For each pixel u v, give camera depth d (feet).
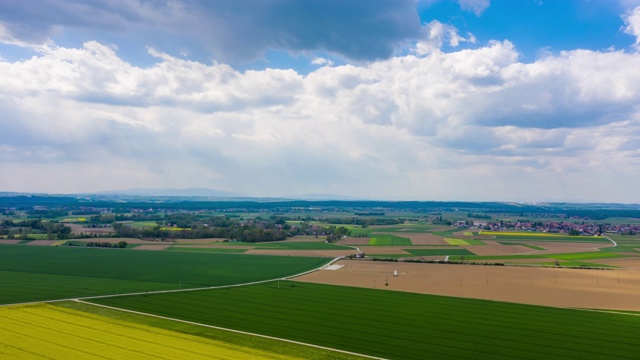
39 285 361.71
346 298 324.19
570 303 309.83
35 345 206.39
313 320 265.75
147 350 204.23
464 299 321.52
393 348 218.18
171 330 238.68
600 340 230.07
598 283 383.04
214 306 297.12
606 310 290.15
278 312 283.59
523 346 221.46
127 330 235.40
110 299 311.27
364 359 202.39
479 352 213.46
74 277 405.59
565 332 242.99
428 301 314.76
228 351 207.00
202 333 235.20
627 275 422.41
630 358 206.18
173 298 319.27
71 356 193.36
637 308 295.48
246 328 247.50
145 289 352.69
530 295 335.06
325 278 409.28
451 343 225.97
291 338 231.09
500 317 272.72
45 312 267.80
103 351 201.16
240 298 322.75
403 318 270.46
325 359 200.75
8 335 220.43
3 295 317.63
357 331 244.83
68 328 235.40
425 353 211.82
